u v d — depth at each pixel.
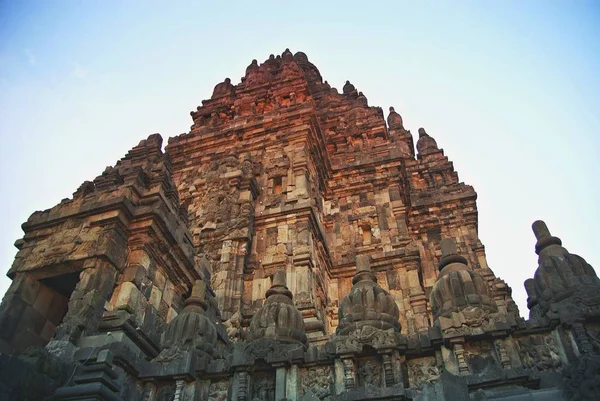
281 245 20.31
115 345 9.88
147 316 11.62
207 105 35.50
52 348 9.73
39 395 8.49
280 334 9.65
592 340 7.91
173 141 29.73
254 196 23.36
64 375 9.11
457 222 30.77
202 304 10.96
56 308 12.18
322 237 22.78
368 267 10.67
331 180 29.06
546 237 9.55
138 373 9.53
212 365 9.48
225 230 21.17
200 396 9.24
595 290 8.31
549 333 8.48
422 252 28.44
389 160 29.11
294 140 25.77
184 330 10.13
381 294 9.86
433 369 8.73
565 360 8.04
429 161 37.19
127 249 12.09
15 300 11.25
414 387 8.55
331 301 22.09
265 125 27.16
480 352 8.58
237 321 17.59
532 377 7.81
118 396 8.70
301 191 22.64
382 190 27.94
